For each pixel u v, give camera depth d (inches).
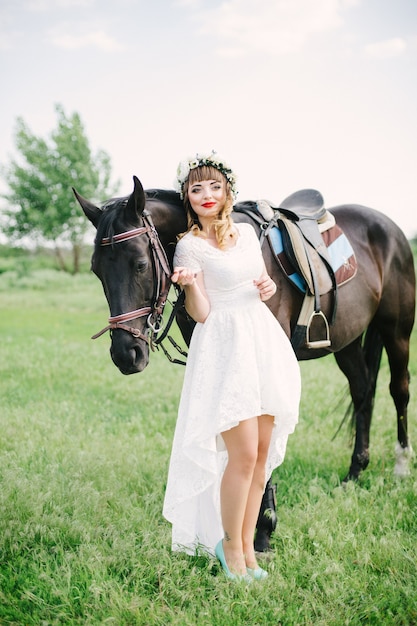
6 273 946.7
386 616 97.4
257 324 104.5
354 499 136.5
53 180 1059.3
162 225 114.8
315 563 110.9
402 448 162.2
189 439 99.9
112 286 105.9
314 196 147.3
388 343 165.9
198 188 106.6
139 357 107.1
